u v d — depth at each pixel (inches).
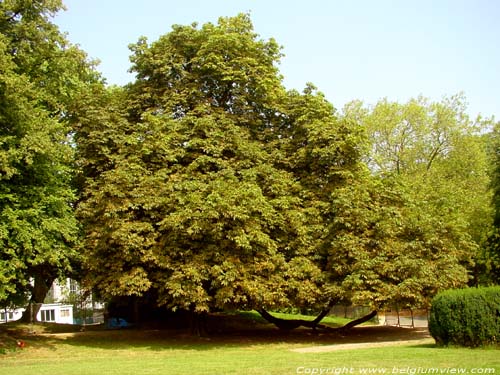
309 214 795.4
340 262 761.6
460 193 1315.2
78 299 1167.6
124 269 763.4
